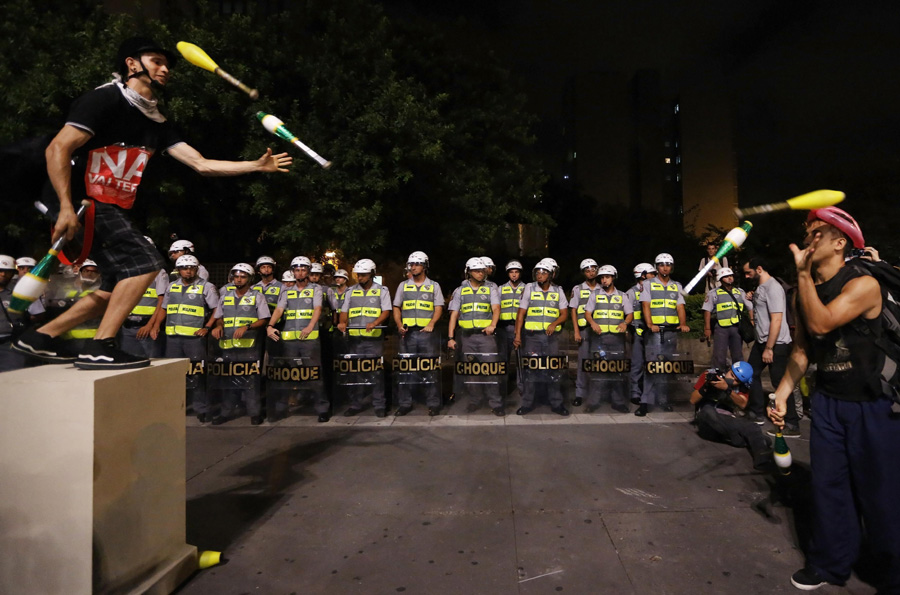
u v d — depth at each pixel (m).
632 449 5.56
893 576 2.83
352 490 4.50
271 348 7.59
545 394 7.45
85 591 2.50
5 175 2.78
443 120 15.66
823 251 2.98
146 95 2.88
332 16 14.16
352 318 7.44
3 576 2.55
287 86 13.98
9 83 11.08
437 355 7.34
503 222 17.50
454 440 5.97
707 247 11.32
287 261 16.25
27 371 2.78
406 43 17.33
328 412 7.06
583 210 37.50
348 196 13.18
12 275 6.89
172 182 12.55
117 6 19.31
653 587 3.03
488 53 18.23
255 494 4.43
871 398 2.87
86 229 2.73
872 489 2.84
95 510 2.52
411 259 7.50
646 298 7.49
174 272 7.64
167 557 3.05
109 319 2.88
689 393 7.43
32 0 12.29
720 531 3.69
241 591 3.04
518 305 7.99
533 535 3.66
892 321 2.85
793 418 6.13
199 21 14.03
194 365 7.11
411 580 3.13
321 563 3.33
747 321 7.21
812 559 3.03
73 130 2.62
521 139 18.81
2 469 2.55
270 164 3.10
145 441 2.88
